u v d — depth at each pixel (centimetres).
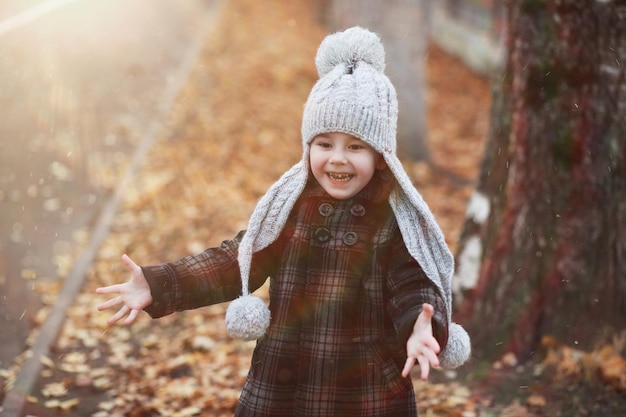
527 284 445
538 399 409
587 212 431
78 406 429
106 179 870
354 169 253
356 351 253
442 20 2258
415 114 1122
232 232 782
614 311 430
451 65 2014
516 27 433
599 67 420
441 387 437
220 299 266
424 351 226
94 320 549
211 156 1034
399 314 241
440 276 257
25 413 411
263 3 2356
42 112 924
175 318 564
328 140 254
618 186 428
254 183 959
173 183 908
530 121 435
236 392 448
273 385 258
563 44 421
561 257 436
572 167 430
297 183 264
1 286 578
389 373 253
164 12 1783
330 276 255
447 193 1011
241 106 1297
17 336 506
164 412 420
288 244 264
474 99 1730
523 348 445
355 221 258
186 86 1329
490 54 1897
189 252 718
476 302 466
